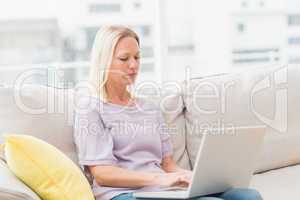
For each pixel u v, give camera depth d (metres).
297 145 2.44
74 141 1.95
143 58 3.26
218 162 1.60
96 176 1.78
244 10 3.83
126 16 3.34
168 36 3.35
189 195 1.58
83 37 3.29
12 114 1.87
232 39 3.78
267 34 3.89
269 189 2.05
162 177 1.75
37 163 1.54
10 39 3.12
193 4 3.62
